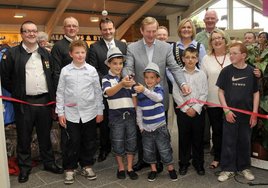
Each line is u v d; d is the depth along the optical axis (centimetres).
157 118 273
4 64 287
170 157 282
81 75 279
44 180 292
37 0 928
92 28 1188
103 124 337
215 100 298
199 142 292
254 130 307
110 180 287
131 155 291
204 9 1280
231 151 280
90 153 293
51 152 313
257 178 282
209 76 301
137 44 288
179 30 315
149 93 263
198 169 294
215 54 305
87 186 276
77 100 279
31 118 295
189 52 284
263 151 303
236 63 274
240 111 273
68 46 320
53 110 312
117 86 263
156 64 275
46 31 1105
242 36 629
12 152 325
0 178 256
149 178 283
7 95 309
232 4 1323
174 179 283
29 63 290
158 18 1260
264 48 337
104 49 333
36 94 294
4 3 915
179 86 284
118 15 1123
